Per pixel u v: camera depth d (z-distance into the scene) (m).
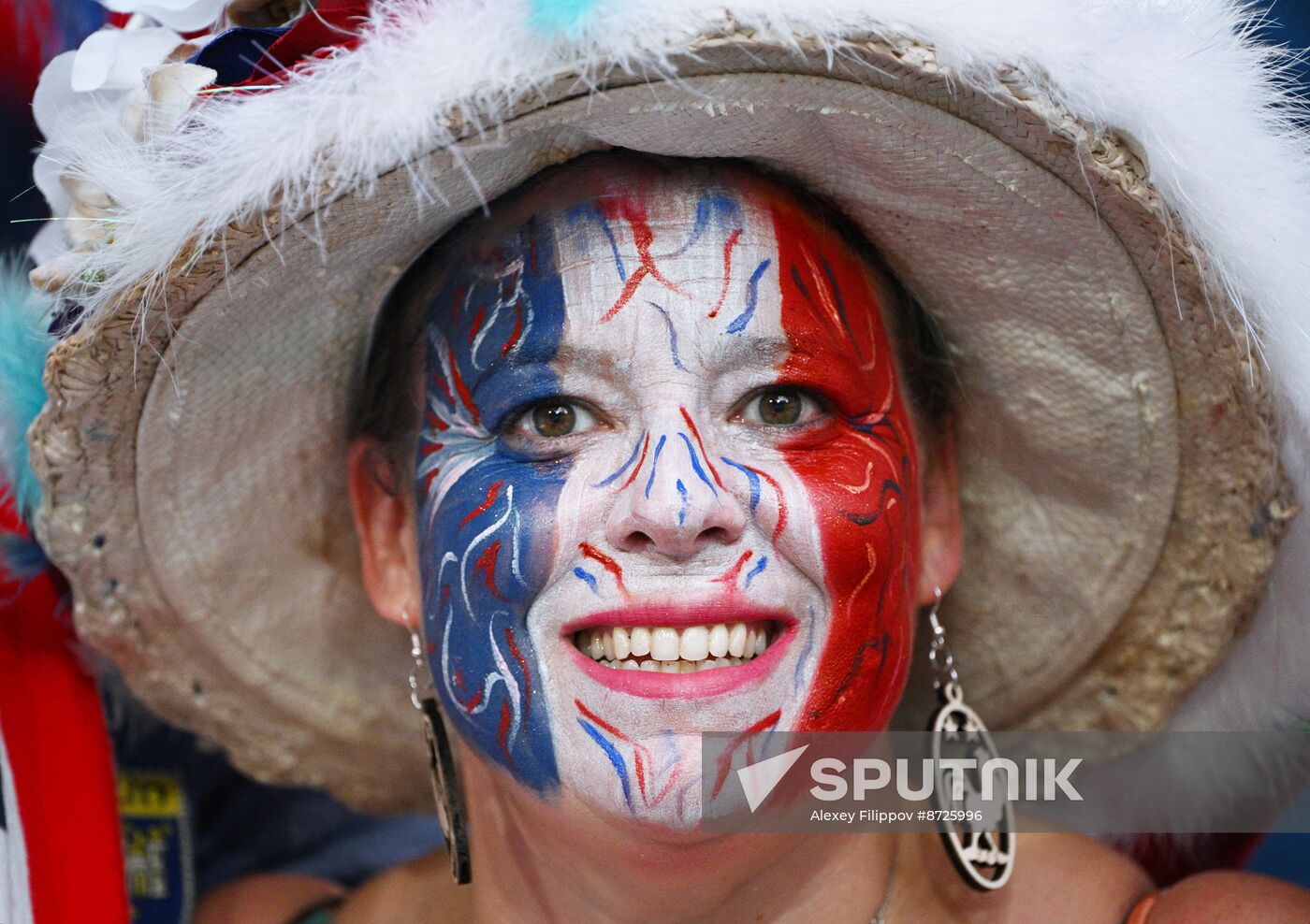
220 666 1.43
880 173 1.14
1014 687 1.42
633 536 1.09
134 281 1.10
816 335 1.15
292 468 1.35
